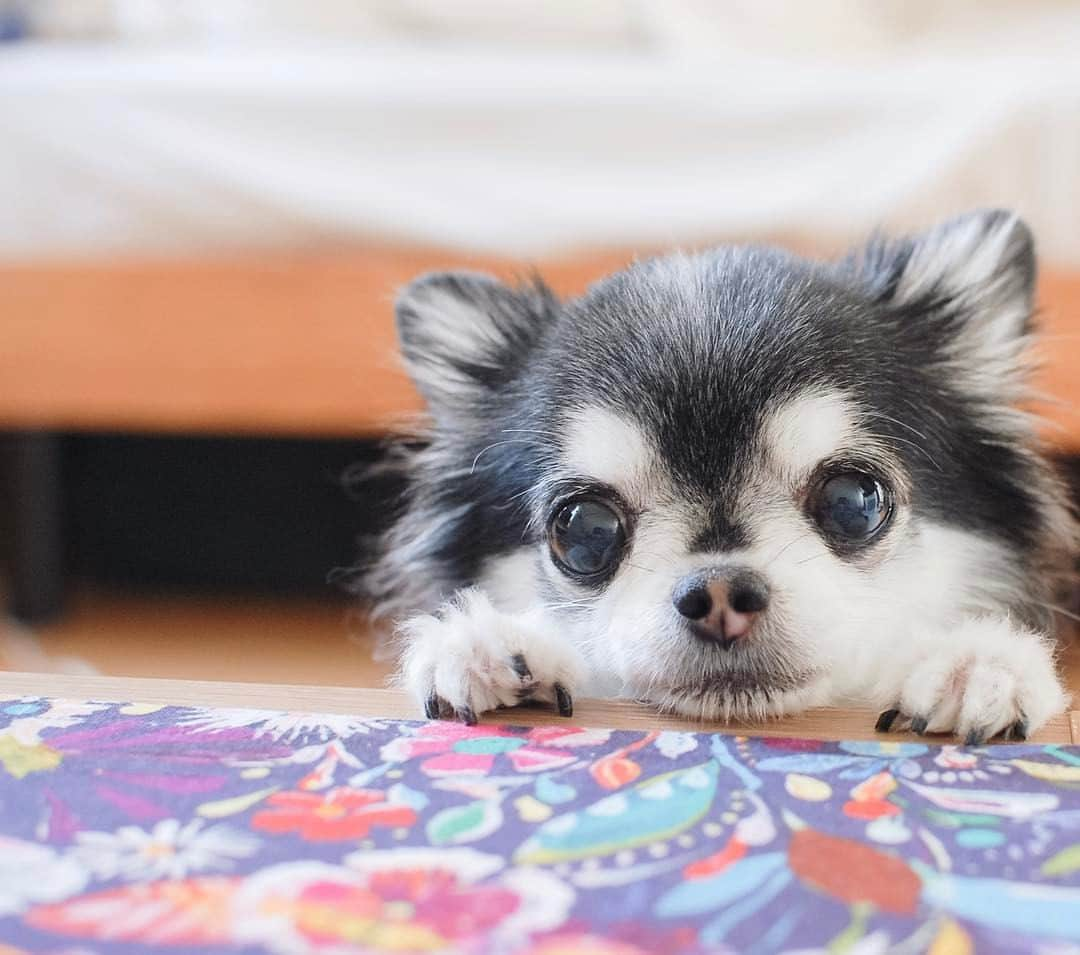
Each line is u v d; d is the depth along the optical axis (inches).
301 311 19.4
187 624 21.7
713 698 10.6
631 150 18.9
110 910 7.5
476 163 19.0
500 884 7.7
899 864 7.8
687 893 7.6
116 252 19.6
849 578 11.1
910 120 18.4
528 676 10.1
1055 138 18.1
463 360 13.1
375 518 20.8
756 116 18.6
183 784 8.7
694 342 11.4
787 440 11.0
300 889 7.6
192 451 22.9
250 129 19.0
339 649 19.9
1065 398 17.8
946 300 12.5
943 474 11.9
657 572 11.0
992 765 9.0
